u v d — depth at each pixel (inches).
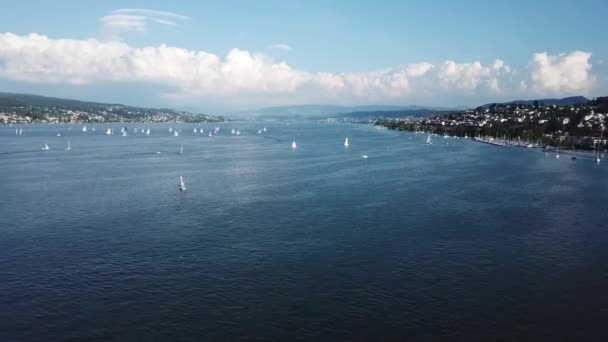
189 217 4598.9
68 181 6683.1
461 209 4977.9
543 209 5044.3
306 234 4037.9
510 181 6889.8
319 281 3083.2
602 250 3722.9
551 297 2908.5
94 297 2874.0
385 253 3587.6
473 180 6914.4
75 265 3351.4
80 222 4421.8
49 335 2480.3
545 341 2455.7
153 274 3193.9
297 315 2664.9
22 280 3102.9
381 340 2444.6
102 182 6609.3
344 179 6884.8
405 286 3026.6
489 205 5196.9
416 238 3956.7
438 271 3262.8
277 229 4183.1
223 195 5664.4
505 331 2536.9
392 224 4362.7
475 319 2645.2
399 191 5935.0
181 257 3496.6
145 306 2765.7
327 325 2566.4
